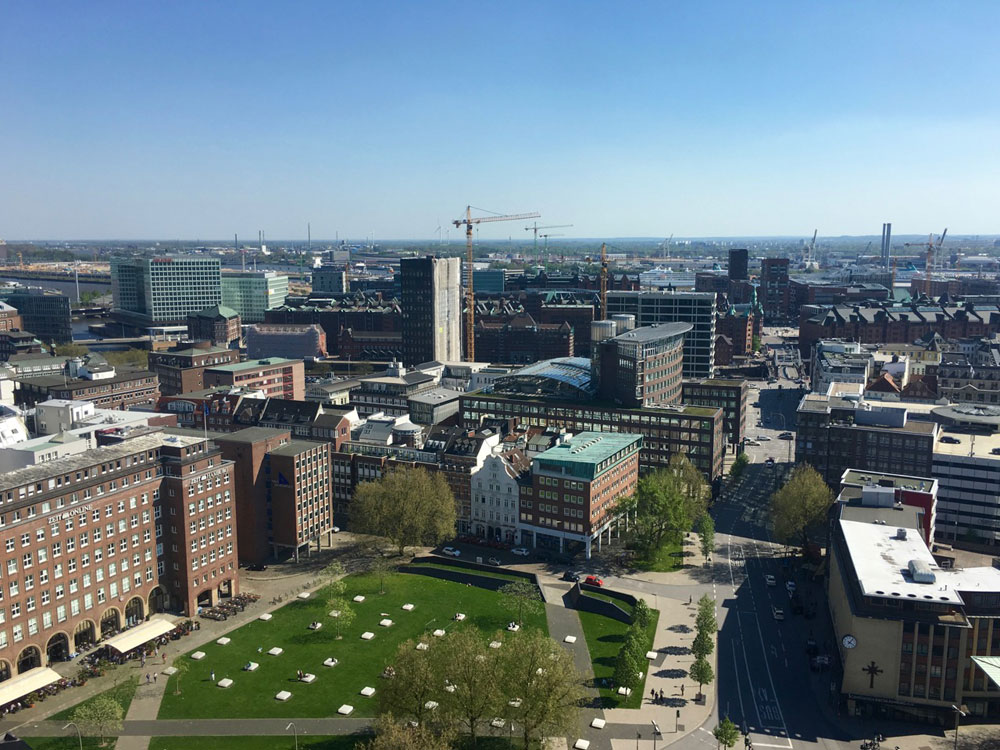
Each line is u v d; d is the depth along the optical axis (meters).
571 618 190.25
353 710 150.75
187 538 188.62
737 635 182.12
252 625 186.38
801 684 162.88
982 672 149.12
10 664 156.25
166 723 146.25
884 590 151.62
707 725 147.75
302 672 163.75
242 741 140.88
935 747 142.12
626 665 156.38
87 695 155.75
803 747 142.12
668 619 189.12
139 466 183.38
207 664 167.75
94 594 173.50
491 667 136.88
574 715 134.62
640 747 140.25
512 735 144.50
